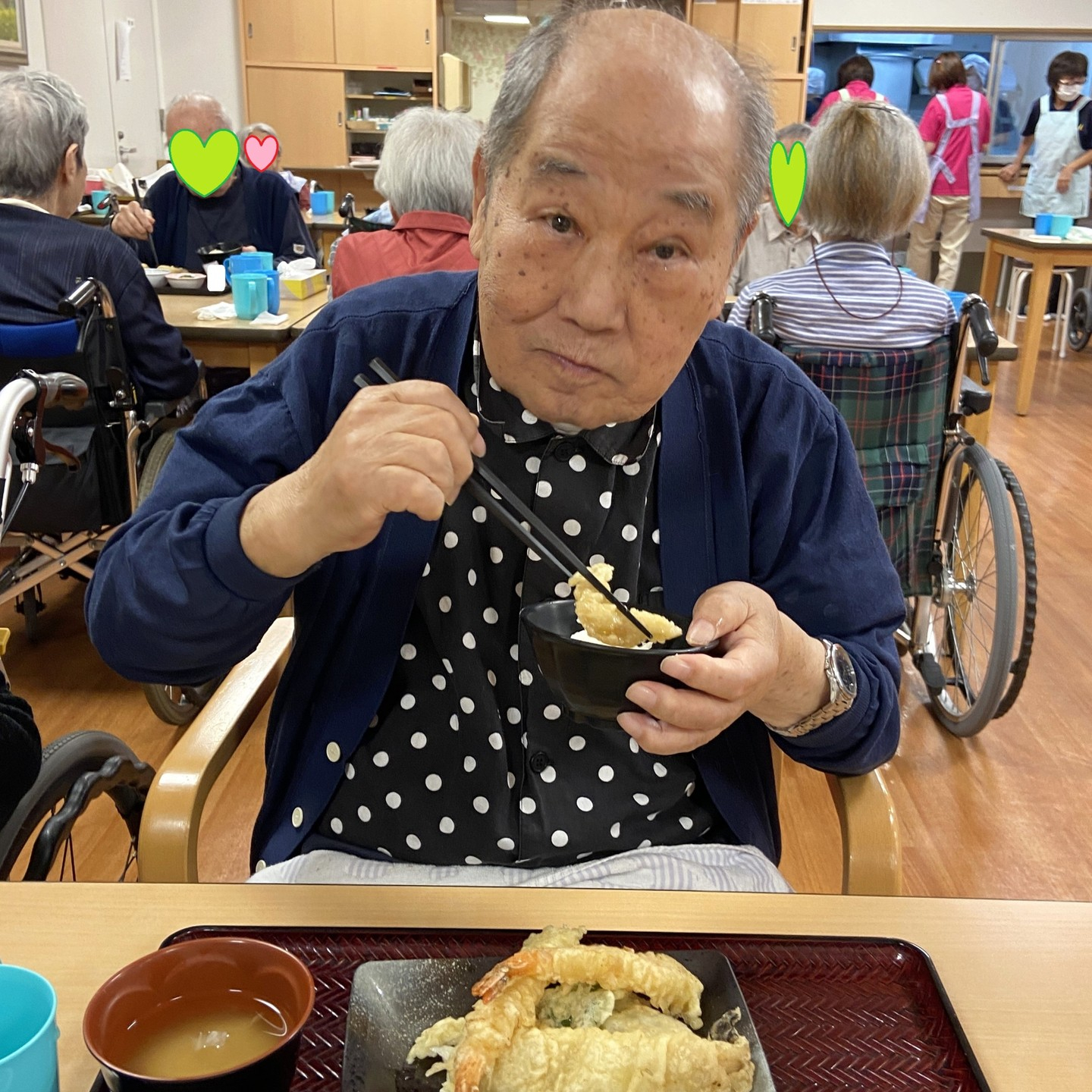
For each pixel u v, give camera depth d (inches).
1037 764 101.5
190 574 34.5
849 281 93.1
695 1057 25.0
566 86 29.8
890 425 96.5
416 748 40.3
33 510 96.4
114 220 148.4
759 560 42.8
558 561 31.8
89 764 57.4
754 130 32.2
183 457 39.8
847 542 42.4
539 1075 24.6
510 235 31.4
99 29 245.6
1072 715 110.1
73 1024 26.7
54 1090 20.7
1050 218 221.5
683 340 32.7
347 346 40.9
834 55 332.2
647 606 41.4
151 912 31.0
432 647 40.3
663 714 30.0
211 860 81.3
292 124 300.7
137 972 23.2
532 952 26.7
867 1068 26.7
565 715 39.8
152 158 290.2
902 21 327.3
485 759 39.8
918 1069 26.7
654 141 29.2
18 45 199.9
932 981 28.9
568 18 31.3
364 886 32.6
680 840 42.0
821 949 30.0
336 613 40.7
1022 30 327.3
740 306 99.2
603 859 40.6
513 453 39.4
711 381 42.0
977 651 120.9
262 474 39.8
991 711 98.7
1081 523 163.5
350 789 40.8
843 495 43.0
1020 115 338.6
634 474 40.4
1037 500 172.7
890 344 93.7
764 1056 26.4
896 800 95.3
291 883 35.1
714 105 30.1
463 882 39.7
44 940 29.5
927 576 102.8
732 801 41.9
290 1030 23.1
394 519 39.4
